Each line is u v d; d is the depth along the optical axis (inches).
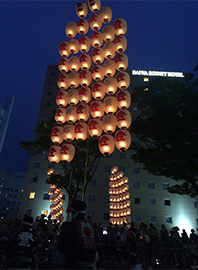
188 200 1300.4
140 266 283.4
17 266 146.6
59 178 643.5
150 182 1337.4
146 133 536.4
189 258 381.4
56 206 820.0
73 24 423.8
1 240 258.4
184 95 479.8
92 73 378.0
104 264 326.0
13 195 2790.4
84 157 631.8
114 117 348.8
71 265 107.9
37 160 1384.1
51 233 391.2
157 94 528.1
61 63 409.7
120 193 791.7
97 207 1259.8
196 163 497.4
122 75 368.5
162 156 529.7
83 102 374.3
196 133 478.0
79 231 114.2
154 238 413.7
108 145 337.4
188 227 1235.9
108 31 386.9
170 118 471.2
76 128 352.2
